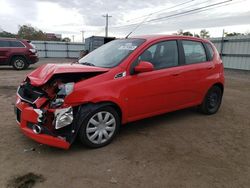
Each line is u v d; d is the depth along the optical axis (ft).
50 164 10.82
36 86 11.86
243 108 21.39
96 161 11.21
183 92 16.03
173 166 11.01
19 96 12.86
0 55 44.86
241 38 58.54
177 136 14.42
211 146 13.24
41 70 13.16
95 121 12.17
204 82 17.33
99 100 11.93
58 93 11.28
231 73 53.11
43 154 11.66
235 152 12.65
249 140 14.25
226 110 20.47
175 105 15.87
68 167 10.63
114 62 13.44
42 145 12.53
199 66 16.83
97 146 12.43
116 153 12.03
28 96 12.40
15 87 27.84
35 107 11.62
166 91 14.89
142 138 13.93
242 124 16.96
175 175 10.30
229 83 37.60
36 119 11.34
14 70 46.03
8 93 24.44
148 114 14.47
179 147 12.96
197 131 15.31
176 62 15.58
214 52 18.51
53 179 9.75
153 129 15.39
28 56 47.16
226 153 12.50
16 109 13.02
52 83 11.93
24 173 10.08
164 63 14.90
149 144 13.17
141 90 13.58
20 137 13.41
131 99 13.25
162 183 9.73
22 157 11.33
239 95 27.55
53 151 11.98
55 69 12.09
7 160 11.02
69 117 11.21
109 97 12.25
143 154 12.01
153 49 14.39
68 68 12.16
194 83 16.58
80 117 11.62
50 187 9.26
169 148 12.78
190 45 16.66
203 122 17.03
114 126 12.94
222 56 64.64
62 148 12.00
